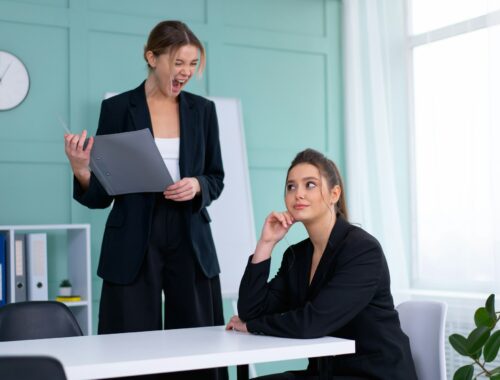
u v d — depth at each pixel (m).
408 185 4.68
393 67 4.70
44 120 4.02
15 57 3.95
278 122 4.76
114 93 4.14
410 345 2.24
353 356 2.07
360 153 4.78
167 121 2.63
